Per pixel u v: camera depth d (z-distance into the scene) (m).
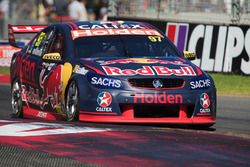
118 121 27.39
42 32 34.50
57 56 30.42
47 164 18.80
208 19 61.22
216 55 56.38
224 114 36.62
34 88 32.94
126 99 27.38
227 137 24.23
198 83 28.38
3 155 19.88
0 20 83.69
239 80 52.69
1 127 24.89
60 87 29.89
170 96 27.62
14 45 39.22
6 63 61.72
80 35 31.25
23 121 27.14
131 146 21.56
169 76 27.95
